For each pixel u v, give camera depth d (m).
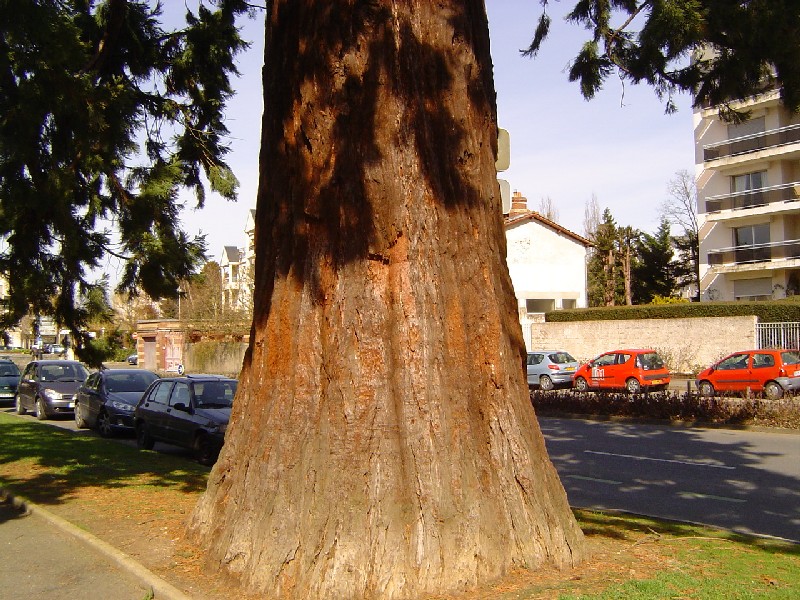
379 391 5.62
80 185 10.92
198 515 7.03
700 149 40.78
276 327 6.20
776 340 29.50
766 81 9.76
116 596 6.02
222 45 11.55
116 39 11.17
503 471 5.97
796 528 8.63
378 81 5.94
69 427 20.39
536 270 46.97
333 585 5.27
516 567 5.82
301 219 6.12
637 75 10.05
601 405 20.97
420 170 5.96
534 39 11.02
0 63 9.26
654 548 6.86
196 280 11.76
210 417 13.52
